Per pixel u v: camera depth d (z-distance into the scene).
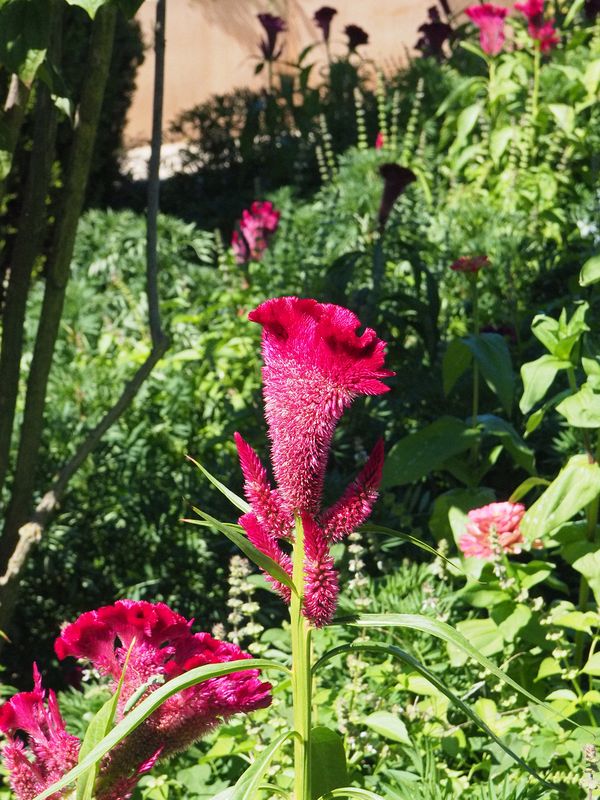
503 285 5.55
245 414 4.50
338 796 1.61
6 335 3.11
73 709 2.67
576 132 7.71
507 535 2.80
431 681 1.51
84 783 1.50
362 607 2.81
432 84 9.52
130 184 10.70
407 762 2.46
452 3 13.13
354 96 10.20
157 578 4.03
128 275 6.86
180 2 15.59
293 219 7.07
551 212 6.36
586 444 2.88
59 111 3.08
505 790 2.10
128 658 1.48
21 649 4.04
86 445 3.19
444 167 8.30
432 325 4.82
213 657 1.63
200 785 2.38
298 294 5.73
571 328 2.89
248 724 2.45
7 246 6.65
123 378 5.04
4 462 3.14
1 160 2.74
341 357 1.35
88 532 4.17
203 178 10.30
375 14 14.30
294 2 14.88
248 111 10.35
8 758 1.62
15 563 3.07
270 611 3.62
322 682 2.73
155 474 4.27
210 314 5.84
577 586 3.62
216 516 4.03
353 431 4.29
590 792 2.03
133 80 9.78
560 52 9.15
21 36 2.35
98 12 2.84
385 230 5.74
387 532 1.51
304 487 1.42
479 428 3.56
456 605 3.00
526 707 2.54
